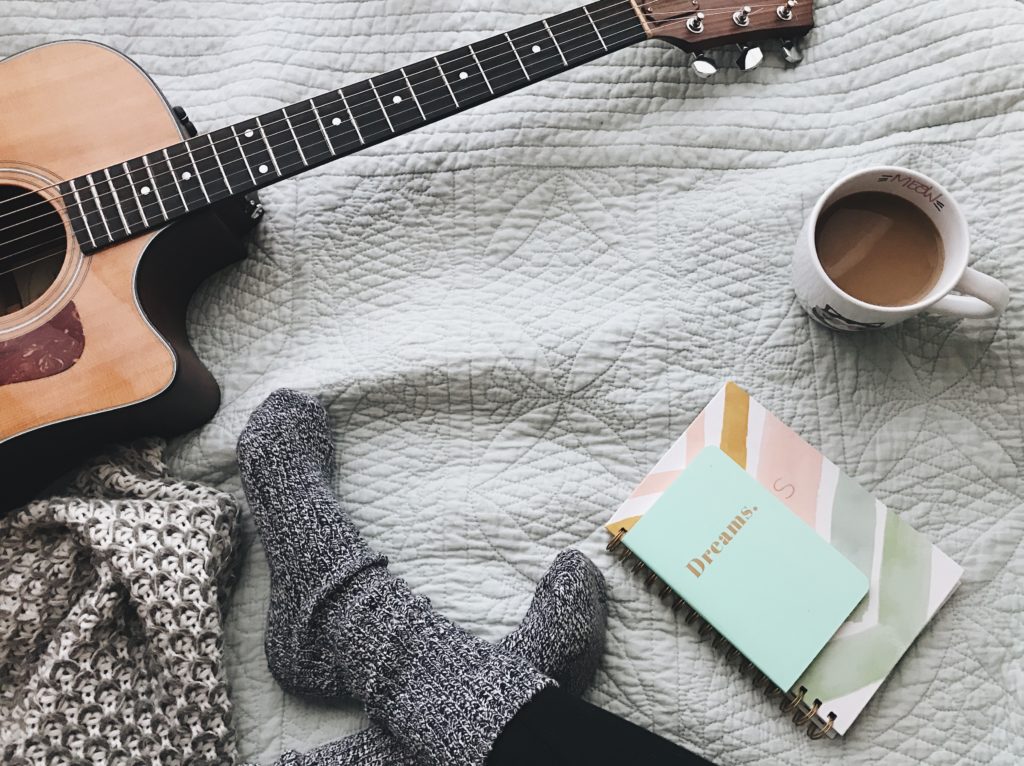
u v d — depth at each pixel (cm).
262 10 93
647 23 82
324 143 79
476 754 65
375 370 84
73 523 76
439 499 82
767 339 83
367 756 72
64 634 75
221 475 85
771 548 78
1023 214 80
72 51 82
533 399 83
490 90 80
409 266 87
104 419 76
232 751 77
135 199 78
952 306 74
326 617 75
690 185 86
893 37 85
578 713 66
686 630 79
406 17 91
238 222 86
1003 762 74
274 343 87
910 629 76
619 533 80
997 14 83
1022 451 79
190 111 91
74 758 74
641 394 82
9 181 79
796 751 75
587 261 86
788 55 86
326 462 83
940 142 83
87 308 77
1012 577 77
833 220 77
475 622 79
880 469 80
